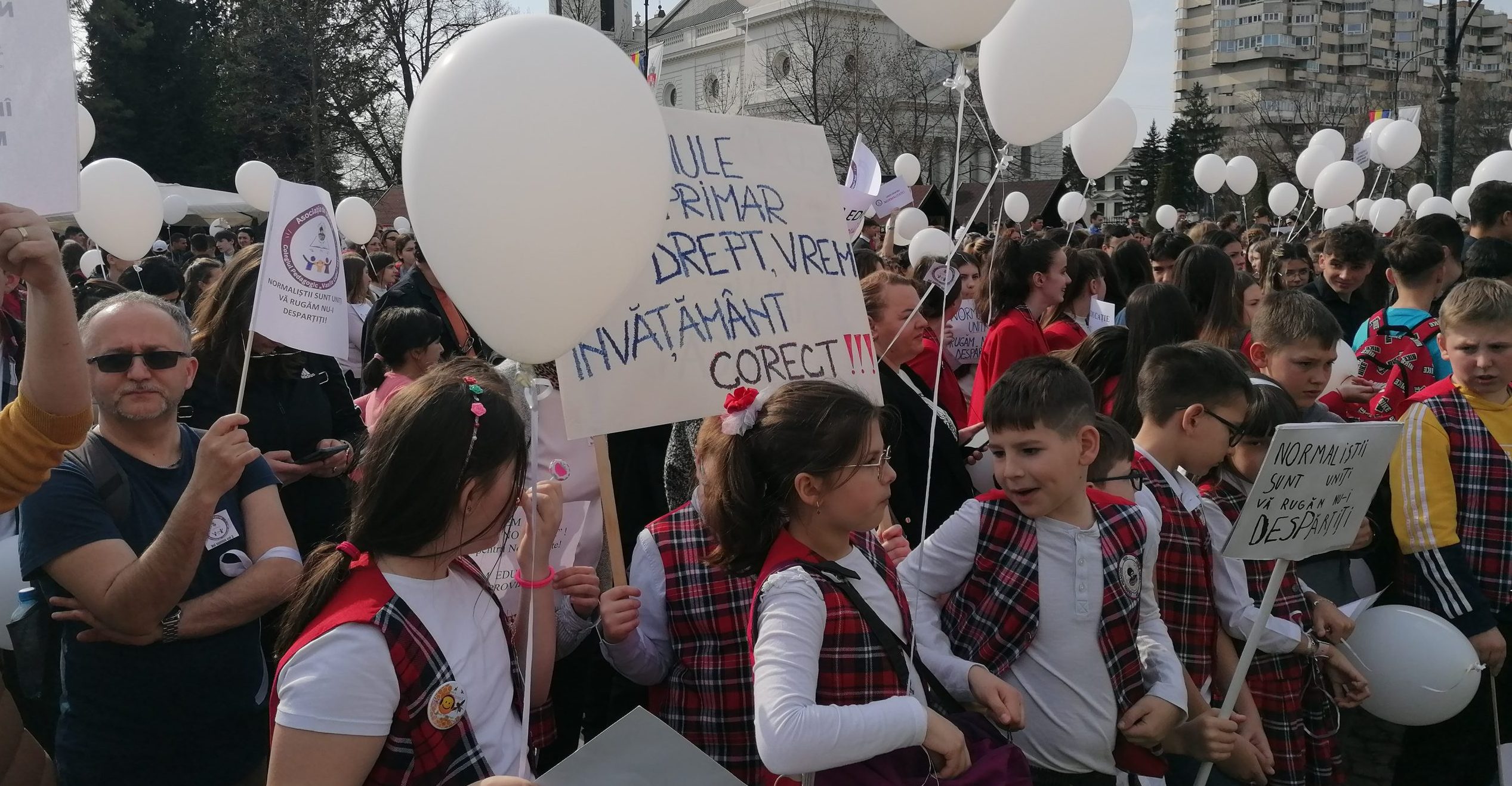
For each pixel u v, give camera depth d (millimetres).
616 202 1753
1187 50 115500
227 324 3400
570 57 1748
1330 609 3086
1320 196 10594
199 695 2393
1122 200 59156
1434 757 3480
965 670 2285
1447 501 3176
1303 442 2293
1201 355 2811
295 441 3531
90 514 2311
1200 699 2594
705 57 51844
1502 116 39844
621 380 2551
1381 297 6594
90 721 2342
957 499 3746
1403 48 107562
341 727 1603
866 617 1979
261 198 9992
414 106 1803
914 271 5922
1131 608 2410
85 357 2078
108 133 31219
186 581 2207
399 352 3930
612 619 2301
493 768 1769
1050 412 2316
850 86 31297
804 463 1990
